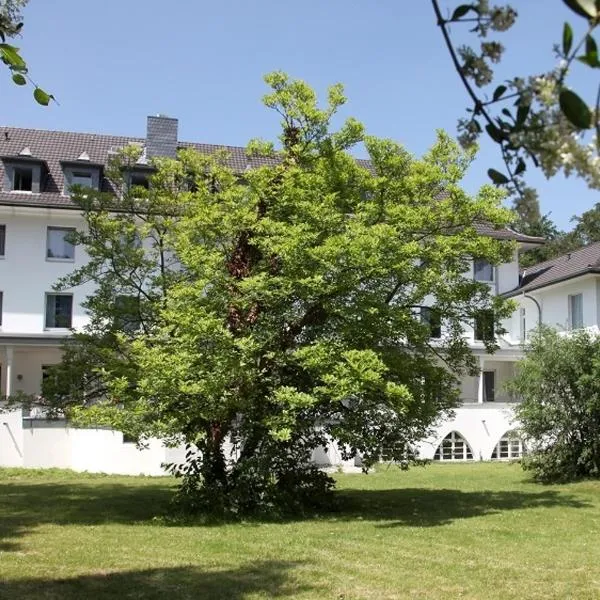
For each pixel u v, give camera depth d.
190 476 14.02
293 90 14.38
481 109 2.07
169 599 7.12
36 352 32.00
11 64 4.32
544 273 34.06
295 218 13.64
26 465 24.44
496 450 29.83
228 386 12.79
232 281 13.43
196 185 15.46
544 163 1.88
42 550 9.79
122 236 16.75
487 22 2.03
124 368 14.04
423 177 14.34
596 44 1.71
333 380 12.05
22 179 31.83
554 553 9.80
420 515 14.02
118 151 17.22
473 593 7.49
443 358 15.56
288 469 14.52
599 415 20.34
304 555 9.58
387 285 14.04
